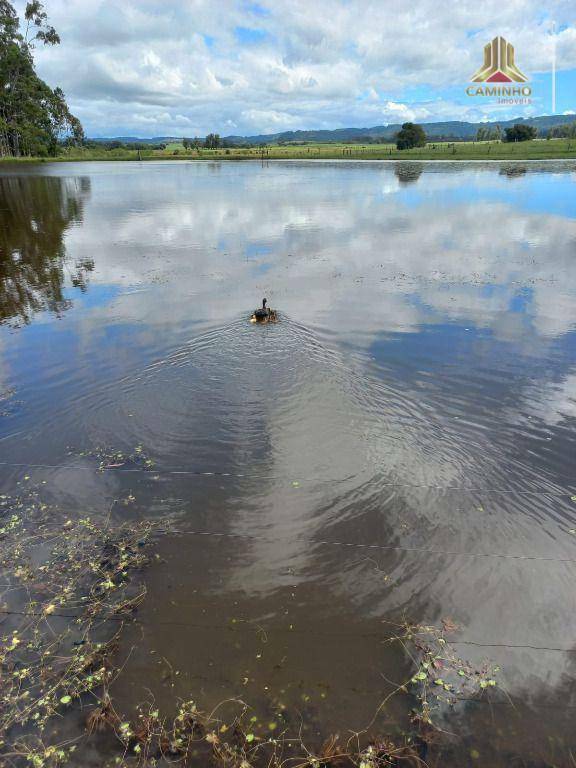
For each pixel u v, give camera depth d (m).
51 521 7.72
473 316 15.52
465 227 30.16
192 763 4.75
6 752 4.89
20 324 15.43
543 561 6.91
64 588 6.62
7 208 40.16
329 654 5.69
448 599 6.36
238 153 135.62
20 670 5.63
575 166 70.56
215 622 6.08
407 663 5.60
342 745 4.86
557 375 11.77
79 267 22.34
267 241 27.48
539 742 4.87
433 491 8.20
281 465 8.81
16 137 100.56
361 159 101.31
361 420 10.05
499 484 8.33
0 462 9.01
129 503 8.03
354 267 21.70
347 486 8.32
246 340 13.54
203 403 10.66
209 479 8.52
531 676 5.48
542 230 28.70
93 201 44.47
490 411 10.32
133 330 14.62
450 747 4.84
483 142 142.38
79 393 11.16
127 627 6.06
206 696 5.30
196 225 32.62
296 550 7.10
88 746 4.91
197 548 7.15
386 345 13.39
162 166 96.19
